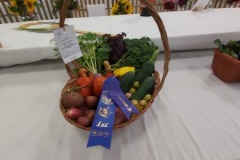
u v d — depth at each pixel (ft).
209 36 2.61
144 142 1.48
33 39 2.58
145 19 3.33
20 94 2.07
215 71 2.30
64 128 1.62
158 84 1.66
